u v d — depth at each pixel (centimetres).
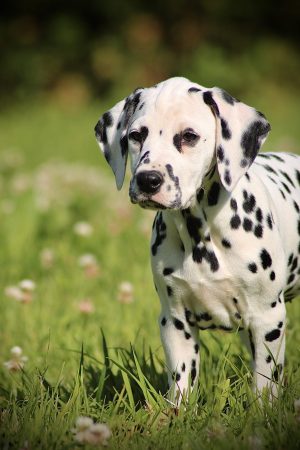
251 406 568
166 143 568
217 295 599
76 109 3148
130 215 1231
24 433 549
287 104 3059
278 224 626
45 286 953
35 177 1513
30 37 3416
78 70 3375
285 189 663
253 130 582
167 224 600
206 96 579
